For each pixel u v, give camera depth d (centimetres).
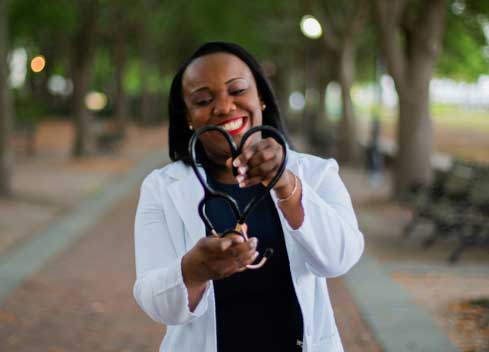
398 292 717
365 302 681
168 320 194
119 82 3262
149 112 4388
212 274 179
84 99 2288
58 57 4219
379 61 1848
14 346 571
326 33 2122
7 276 796
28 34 2211
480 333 579
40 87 4553
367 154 1997
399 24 1358
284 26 2928
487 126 4472
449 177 1130
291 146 229
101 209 1328
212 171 218
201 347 206
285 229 208
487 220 908
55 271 829
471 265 861
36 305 687
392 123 5141
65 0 1906
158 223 214
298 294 205
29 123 2436
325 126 3180
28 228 1111
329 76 3147
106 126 3953
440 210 998
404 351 541
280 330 210
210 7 3038
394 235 1050
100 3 2225
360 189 1645
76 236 1057
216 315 209
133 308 682
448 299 689
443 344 554
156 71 4928
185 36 4238
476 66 2341
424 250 950
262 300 210
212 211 211
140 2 2930
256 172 175
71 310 673
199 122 207
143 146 2923
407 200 1135
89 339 592
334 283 764
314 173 212
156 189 217
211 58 207
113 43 3581
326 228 193
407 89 1353
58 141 2989
